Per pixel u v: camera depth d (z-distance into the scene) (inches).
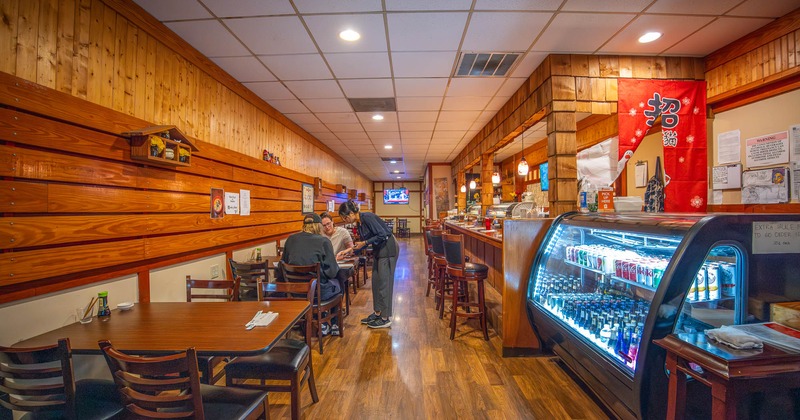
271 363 74.5
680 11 109.3
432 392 95.3
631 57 141.8
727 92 132.7
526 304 113.3
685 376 51.1
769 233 59.6
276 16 108.2
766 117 122.3
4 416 63.1
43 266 69.9
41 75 73.2
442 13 108.7
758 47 120.4
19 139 65.9
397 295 203.9
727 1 104.0
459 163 377.4
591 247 97.3
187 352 48.5
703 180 139.6
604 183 146.6
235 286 96.1
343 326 148.3
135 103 99.2
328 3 102.0
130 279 93.5
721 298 65.1
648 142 192.4
